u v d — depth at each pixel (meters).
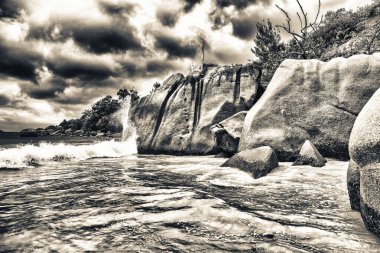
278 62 14.10
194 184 4.93
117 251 2.26
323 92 8.11
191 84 12.19
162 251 2.25
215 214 3.15
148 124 12.28
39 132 69.38
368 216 2.66
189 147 10.77
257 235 2.57
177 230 2.70
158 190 4.41
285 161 7.60
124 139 13.54
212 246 2.34
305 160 6.53
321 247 2.31
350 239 2.48
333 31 17.02
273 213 3.21
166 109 12.23
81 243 2.42
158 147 11.44
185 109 11.70
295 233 2.62
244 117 9.34
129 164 7.95
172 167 7.21
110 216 3.13
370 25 15.05
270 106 8.30
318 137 7.64
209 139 10.60
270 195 4.07
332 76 8.22
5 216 3.17
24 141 39.94
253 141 7.89
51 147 9.78
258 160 5.86
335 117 7.65
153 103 12.75
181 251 2.25
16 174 6.11
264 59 18.23
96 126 67.31
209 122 10.86
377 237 2.53
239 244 2.37
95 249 2.30
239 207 3.43
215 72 12.19
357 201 3.26
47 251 2.28
